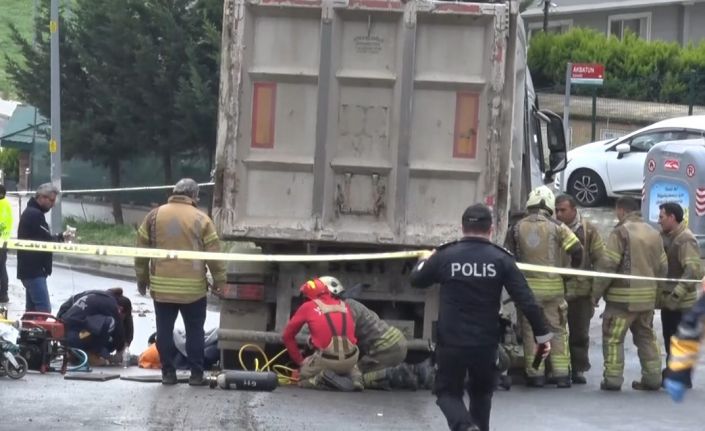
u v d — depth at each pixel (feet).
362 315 52.21
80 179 145.18
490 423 46.06
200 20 123.54
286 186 51.34
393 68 50.67
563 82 165.27
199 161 133.18
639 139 116.78
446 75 50.72
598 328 76.64
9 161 200.23
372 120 50.88
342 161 50.90
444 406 37.70
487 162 50.67
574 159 120.26
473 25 50.57
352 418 45.11
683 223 57.36
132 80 125.90
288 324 51.70
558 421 46.83
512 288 37.55
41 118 157.48
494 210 50.80
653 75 163.73
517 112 59.62
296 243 52.54
